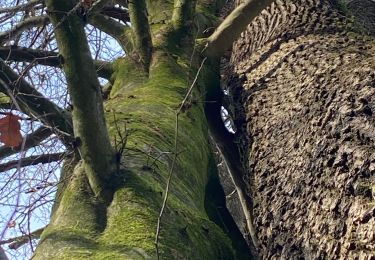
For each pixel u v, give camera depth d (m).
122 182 2.57
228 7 5.51
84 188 2.59
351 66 3.23
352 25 4.00
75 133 2.53
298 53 3.71
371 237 2.24
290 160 2.97
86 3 2.74
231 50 4.72
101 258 2.11
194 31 4.56
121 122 3.18
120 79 4.15
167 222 2.44
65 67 2.47
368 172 2.48
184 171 3.04
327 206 2.55
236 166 3.98
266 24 4.34
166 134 3.19
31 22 3.95
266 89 3.64
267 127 3.34
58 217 2.49
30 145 3.46
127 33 4.68
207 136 3.82
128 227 2.32
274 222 2.85
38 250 2.27
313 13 4.15
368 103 2.81
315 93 3.15
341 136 2.73
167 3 5.03
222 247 2.76
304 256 2.57
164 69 4.03
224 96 4.39
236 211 5.46
